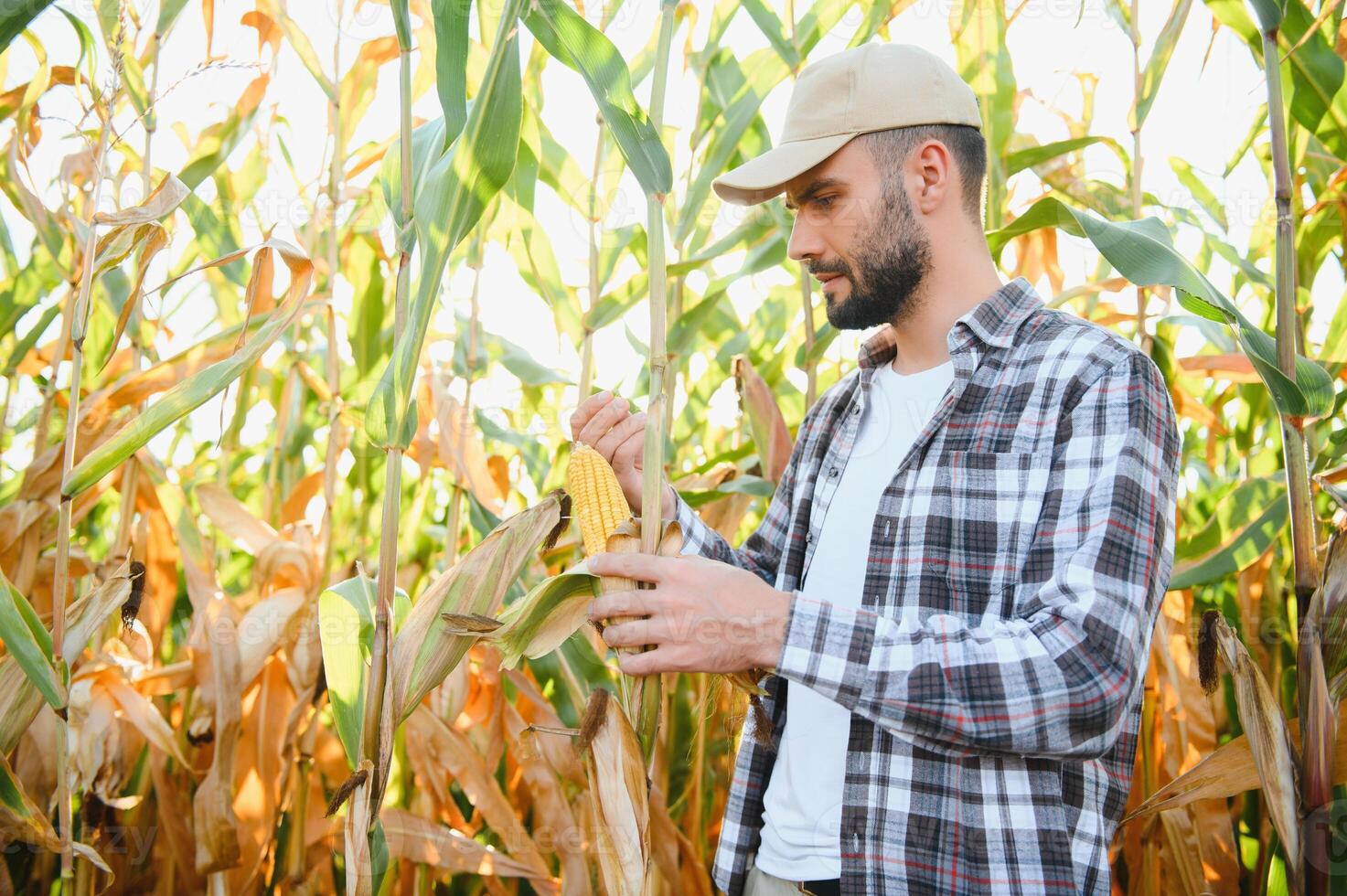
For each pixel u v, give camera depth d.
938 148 1.23
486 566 1.38
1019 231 1.76
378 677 1.33
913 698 1.00
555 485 2.39
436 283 1.31
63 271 2.12
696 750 2.19
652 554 1.15
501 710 2.09
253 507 2.92
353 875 1.30
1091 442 1.09
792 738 1.28
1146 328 2.05
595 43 1.21
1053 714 0.96
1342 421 2.09
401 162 1.41
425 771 1.96
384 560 1.34
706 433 3.01
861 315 1.30
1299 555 1.44
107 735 1.94
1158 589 1.07
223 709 1.90
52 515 1.98
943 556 1.15
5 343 2.39
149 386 1.92
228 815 1.88
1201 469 2.54
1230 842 1.96
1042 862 1.04
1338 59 1.71
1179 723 2.01
